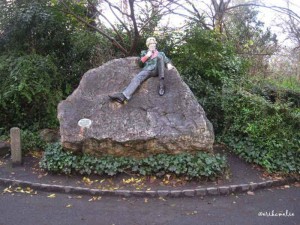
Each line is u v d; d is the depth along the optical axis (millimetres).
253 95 7922
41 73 9062
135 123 6727
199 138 6621
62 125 6758
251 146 7406
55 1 9758
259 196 5980
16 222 4859
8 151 7852
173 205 5535
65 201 5629
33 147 8008
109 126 6703
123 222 4930
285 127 7160
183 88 7156
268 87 9781
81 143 6656
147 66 7266
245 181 6395
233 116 7996
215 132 8727
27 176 6531
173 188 6004
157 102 7000
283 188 6406
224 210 5387
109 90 7301
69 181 6305
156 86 7219
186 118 6777
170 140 6578
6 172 6750
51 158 6676
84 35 10438
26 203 5523
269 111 7332
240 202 5707
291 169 6738
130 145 6621
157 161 6492
